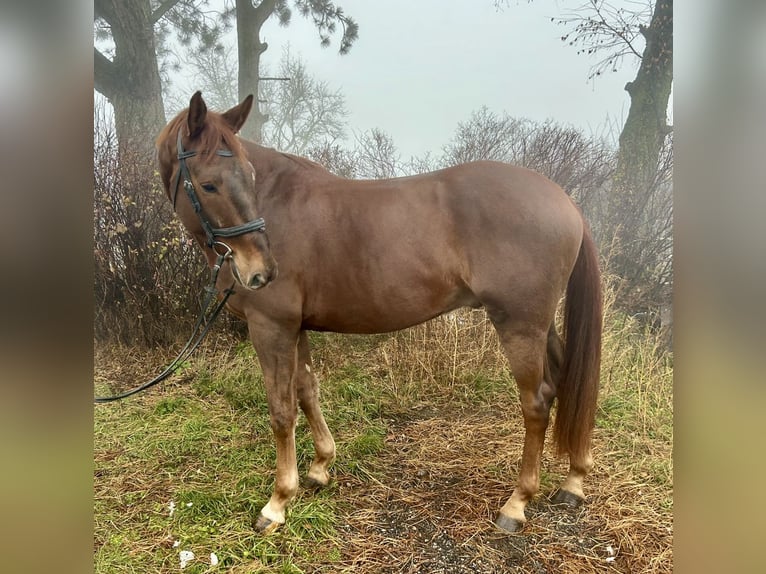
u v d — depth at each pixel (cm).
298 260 189
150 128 468
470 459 254
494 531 196
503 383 347
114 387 350
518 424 294
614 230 425
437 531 196
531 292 178
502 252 177
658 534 193
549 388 201
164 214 393
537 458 194
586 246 192
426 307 192
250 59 508
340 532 196
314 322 202
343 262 188
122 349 396
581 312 192
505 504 203
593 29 485
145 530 196
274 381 196
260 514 200
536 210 176
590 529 197
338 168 473
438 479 235
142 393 340
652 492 220
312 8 535
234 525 199
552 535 194
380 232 185
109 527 197
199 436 277
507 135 504
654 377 314
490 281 179
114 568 174
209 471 242
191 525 199
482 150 494
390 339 377
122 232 374
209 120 169
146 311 394
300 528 197
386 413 313
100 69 467
